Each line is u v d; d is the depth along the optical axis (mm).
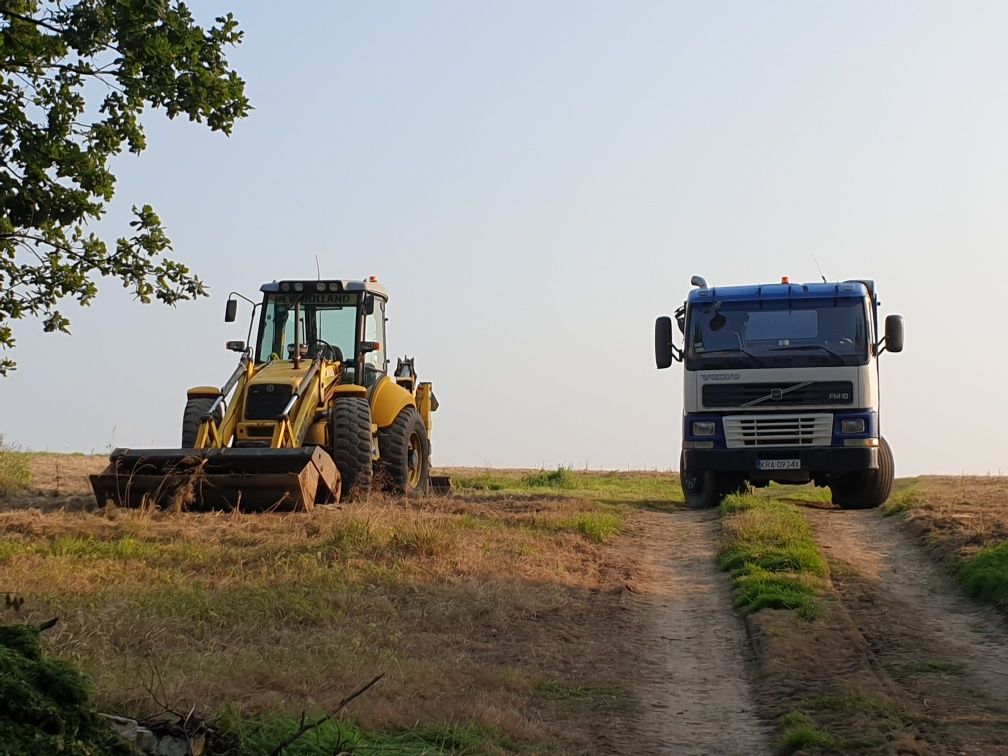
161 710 6887
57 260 14375
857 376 18625
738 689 9273
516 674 8984
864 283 19703
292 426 16766
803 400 18672
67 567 11102
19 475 19422
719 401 18891
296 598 10461
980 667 9859
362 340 18594
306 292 18672
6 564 11320
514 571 12703
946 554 14227
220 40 13516
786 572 12914
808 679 9281
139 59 13078
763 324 18969
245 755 6438
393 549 12914
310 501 15484
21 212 13516
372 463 17656
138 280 14383
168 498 15344
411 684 8336
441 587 11617
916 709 8492
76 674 6121
